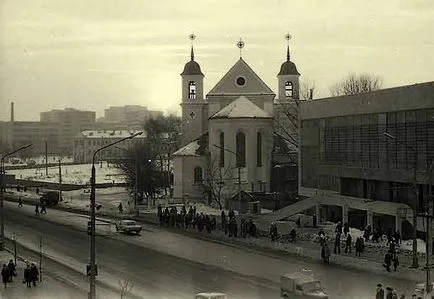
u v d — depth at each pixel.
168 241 54.12
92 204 32.88
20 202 84.69
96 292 34.28
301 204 64.56
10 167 169.25
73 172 157.00
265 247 50.25
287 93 106.31
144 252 48.53
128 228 58.47
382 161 58.44
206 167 90.12
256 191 86.81
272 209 76.12
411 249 47.22
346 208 59.69
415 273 38.84
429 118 52.28
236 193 80.00
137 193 84.50
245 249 49.53
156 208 82.50
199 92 101.69
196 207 82.38
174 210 66.62
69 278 38.66
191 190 90.75
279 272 39.91
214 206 83.56
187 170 90.81
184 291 34.44
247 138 86.94
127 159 105.19
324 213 65.38
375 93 59.25
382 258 44.16
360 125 61.72
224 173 86.62
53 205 86.50
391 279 37.22
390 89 57.22
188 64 101.69
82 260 45.16
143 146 113.69
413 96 54.12
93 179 33.66
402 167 55.59
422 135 53.09
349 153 63.56
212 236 56.69
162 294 33.72
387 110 57.62
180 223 64.50
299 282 31.05
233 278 38.09
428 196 47.84
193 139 101.38
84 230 61.38
